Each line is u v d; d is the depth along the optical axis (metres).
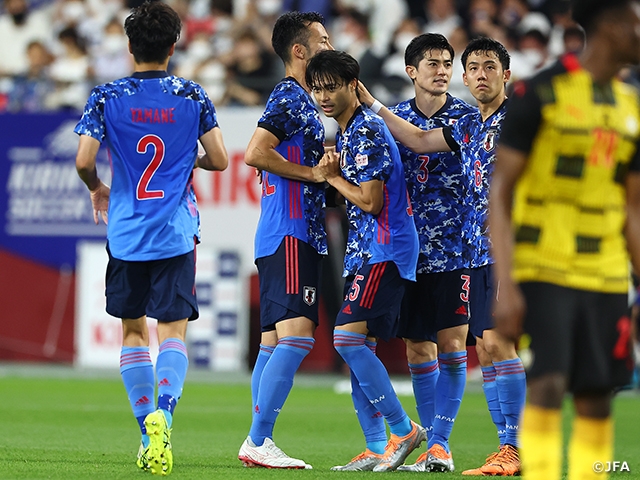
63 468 17.47
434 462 18.56
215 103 49.44
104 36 57.69
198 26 56.09
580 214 11.55
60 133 45.56
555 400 11.38
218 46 55.22
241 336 43.44
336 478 16.70
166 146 17.81
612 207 11.70
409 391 38.41
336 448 23.23
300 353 18.64
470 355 43.56
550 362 11.31
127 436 24.44
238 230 44.12
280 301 18.61
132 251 17.53
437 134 19.27
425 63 19.92
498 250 11.19
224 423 28.50
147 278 17.92
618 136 11.49
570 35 50.56
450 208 19.61
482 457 21.88
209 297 43.59
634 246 12.01
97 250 44.56
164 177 17.77
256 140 18.69
